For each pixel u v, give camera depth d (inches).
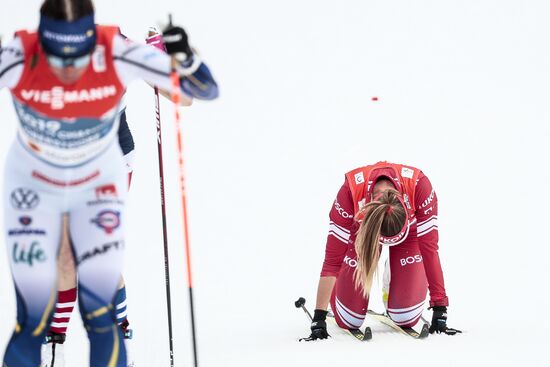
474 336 765.3
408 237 814.5
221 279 1030.4
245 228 1290.6
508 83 2138.3
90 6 490.9
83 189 514.0
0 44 515.8
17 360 507.2
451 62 2237.9
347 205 787.4
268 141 1798.7
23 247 504.7
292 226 1302.9
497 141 1798.7
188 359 689.0
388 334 796.0
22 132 506.0
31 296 505.0
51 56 487.5
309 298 950.4
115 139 526.3
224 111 1984.5
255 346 737.0
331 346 738.2
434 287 792.9
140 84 1977.1
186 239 553.0
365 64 2224.4
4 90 1897.1
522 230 1286.9
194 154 1700.3
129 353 672.4
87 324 513.0
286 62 2234.3
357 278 781.3
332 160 1676.9
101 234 511.5
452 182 1557.6
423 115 1951.3
